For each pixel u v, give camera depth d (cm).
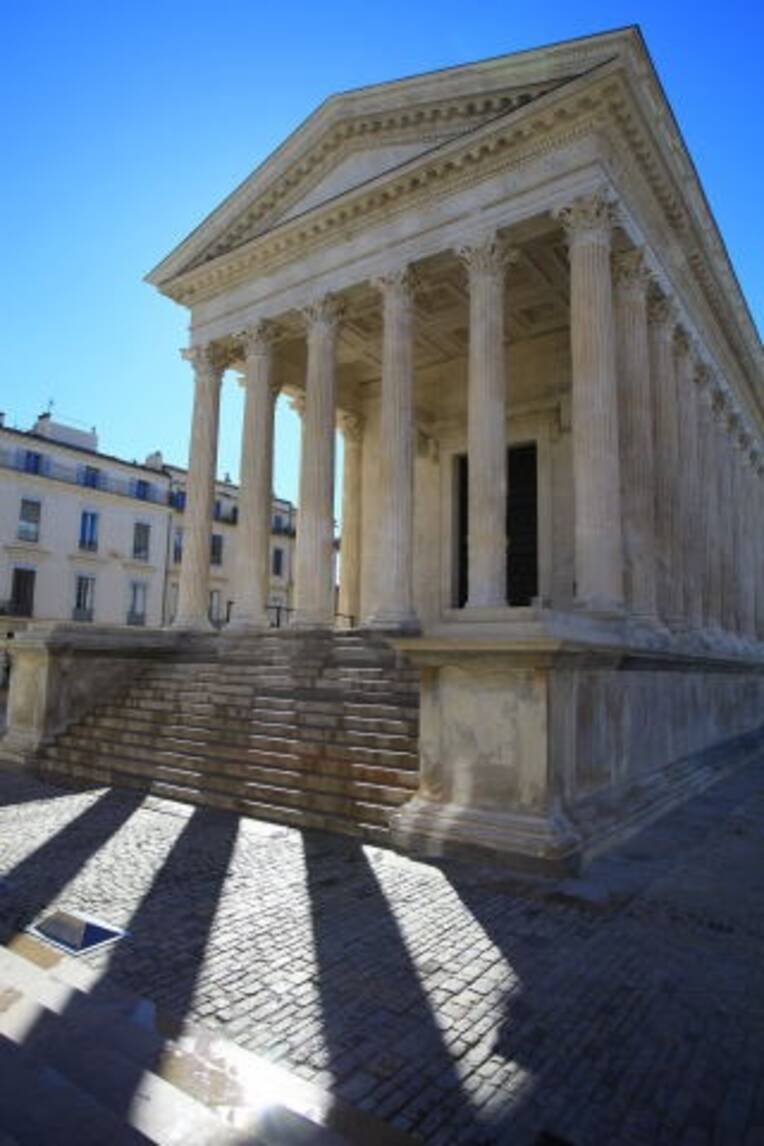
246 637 1781
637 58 1388
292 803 1036
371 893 728
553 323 2122
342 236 1794
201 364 2116
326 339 1814
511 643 833
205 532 2041
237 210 2020
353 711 1200
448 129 1675
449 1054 438
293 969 554
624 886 761
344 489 2536
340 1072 418
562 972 553
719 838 992
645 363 1515
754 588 2673
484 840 827
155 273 2208
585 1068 424
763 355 2608
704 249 1855
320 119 1828
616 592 1305
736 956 584
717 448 2261
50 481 4169
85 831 969
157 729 1380
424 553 2391
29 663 1595
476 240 1542
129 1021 473
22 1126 363
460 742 896
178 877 776
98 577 4366
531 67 1509
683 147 1625
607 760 1015
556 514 2106
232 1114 376
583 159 1414
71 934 620
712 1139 362
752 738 2173
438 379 2441
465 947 598
